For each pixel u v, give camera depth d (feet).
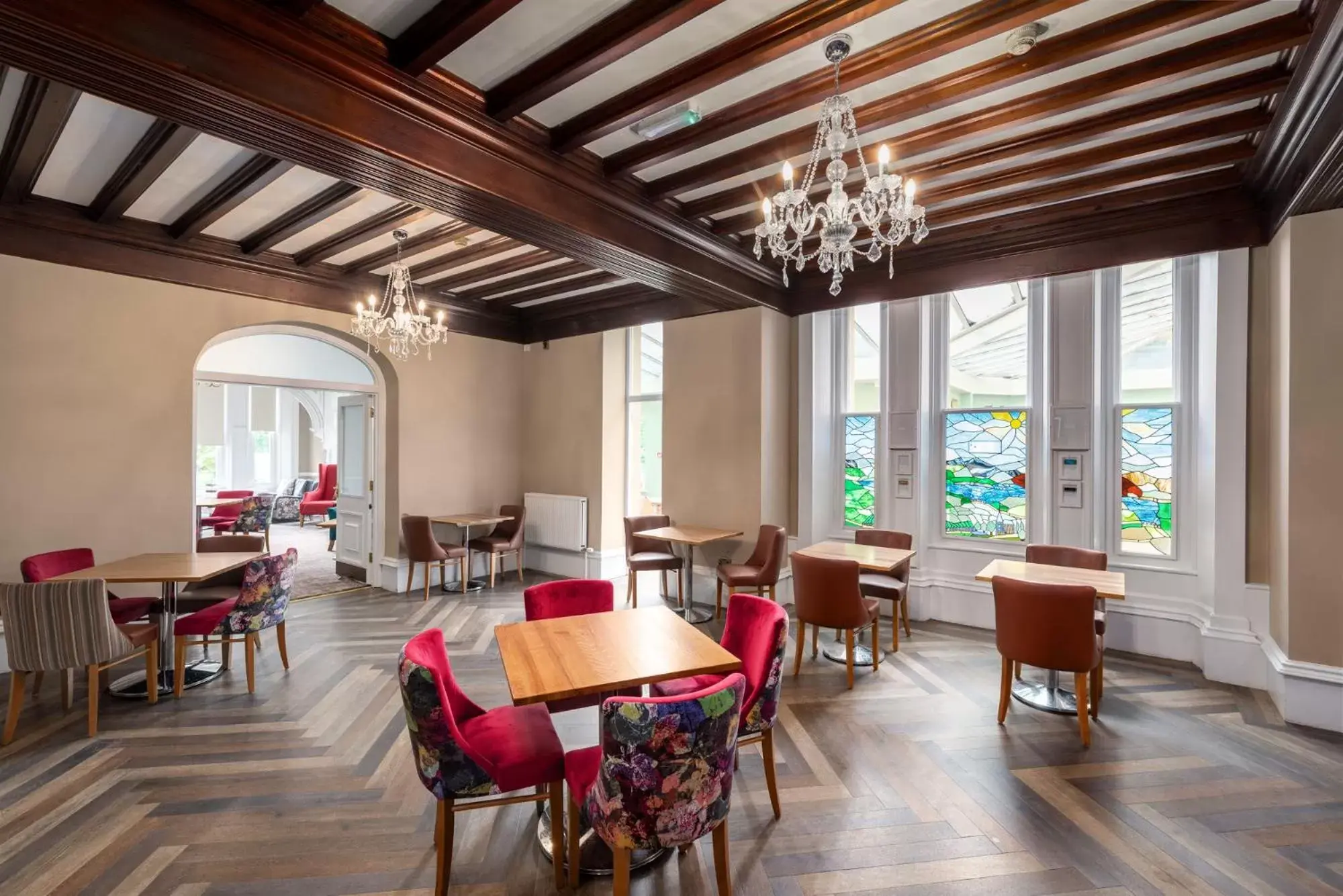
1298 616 10.44
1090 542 14.56
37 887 6.62
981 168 11.10
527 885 6.78
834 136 8.01
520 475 23.62
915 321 16.94
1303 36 7.16
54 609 9.71
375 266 17.06
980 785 8.68
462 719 7.67
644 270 13.61
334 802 8.25
